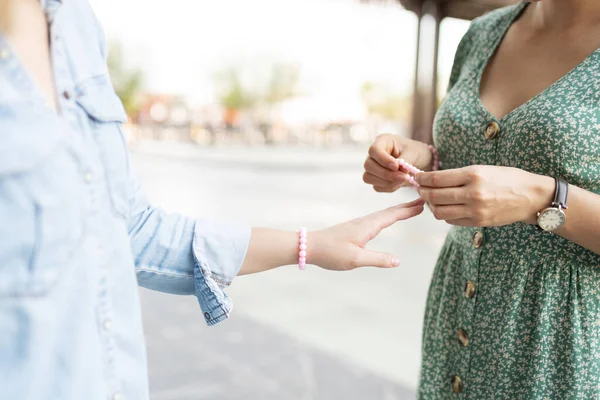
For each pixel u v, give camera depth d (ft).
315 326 9.61
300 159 51.03
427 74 26.84
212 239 2.96
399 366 8.10
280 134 70.18
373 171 3.55
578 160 2.96
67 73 2.38
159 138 70.03
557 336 3.01
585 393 2.97
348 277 12.75
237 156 51.98
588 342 2.97
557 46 3.19
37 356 2.15
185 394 7.13
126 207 2.52
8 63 2.19
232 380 7.55
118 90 70.13
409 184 3.50
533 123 3.04
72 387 2.23
